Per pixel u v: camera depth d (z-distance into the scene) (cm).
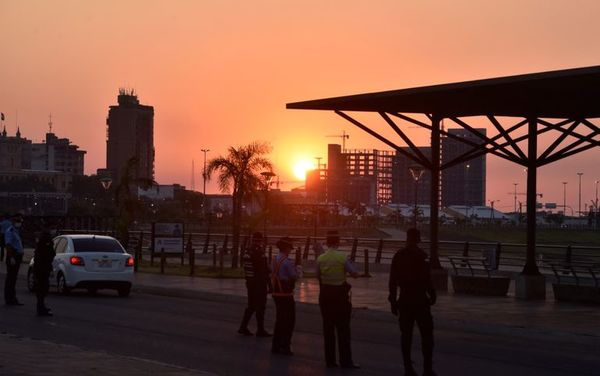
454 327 2450
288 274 1809
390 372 1605
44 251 2478
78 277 3238
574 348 2050
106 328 2225
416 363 1734
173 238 5078
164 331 2191
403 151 3322
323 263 1648
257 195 5084
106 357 1559
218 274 4394
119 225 5909
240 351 1841
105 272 3269
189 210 18625
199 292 3394
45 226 2489
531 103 2964
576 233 18512
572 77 2358
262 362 1694
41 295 2480
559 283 3089
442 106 3147
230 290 3450
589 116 3256
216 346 1916
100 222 6956
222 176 5022
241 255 5109
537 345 2100
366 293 3325
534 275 3130
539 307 2827
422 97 2902
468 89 2658
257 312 2103
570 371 1673
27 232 6975
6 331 2083
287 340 1806
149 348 1859
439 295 3247
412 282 1523
